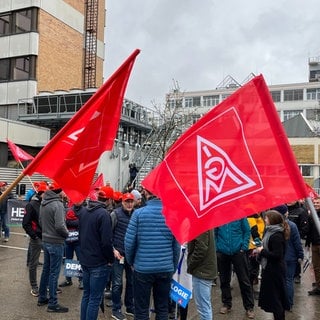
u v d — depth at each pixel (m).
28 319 6.08
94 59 34.41
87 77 34.16
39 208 7.08
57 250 6.36
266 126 3.17
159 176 3.53
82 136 3.89
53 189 6.35
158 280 4.82
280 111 80.06
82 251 5.20
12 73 29.16
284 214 6.76
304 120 47.84
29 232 7.06
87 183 4.06
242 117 3.24
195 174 3.41
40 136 25.50
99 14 35.59
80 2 33.47
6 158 23.20
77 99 25.75
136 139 29.16
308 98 79.19
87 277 5.23
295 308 7.11
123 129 27.44
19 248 11.63
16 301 6.89
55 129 27.92
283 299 5.56
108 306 6.71
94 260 5.12
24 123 24.36
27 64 28.89
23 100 28.30
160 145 26.64
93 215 5.16
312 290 8.17
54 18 30.48
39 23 28.95
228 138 3.30
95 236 5.12
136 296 4.80
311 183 43.19
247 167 3.21
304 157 43.81
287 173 3.07
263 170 3.15
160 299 4.87
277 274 5.53
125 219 6.19
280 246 5.49
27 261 9.34
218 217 3.29
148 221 4.76
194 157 3.42
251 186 3.19
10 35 29.20
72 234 7.70
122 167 25.11
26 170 3.79
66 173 3.93
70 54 32.28
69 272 6.80
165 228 4.78
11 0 29.28
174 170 3.48
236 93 3.26
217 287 8.31
